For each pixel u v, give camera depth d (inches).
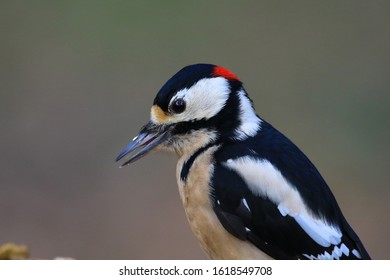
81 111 672.4
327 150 645.3
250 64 714.8
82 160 628.1
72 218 576.4
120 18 737.6
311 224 322.7
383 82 698.8
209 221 331.0
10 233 561.0
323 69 711.7
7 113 671.1
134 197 593.3
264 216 324.2
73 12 744.3
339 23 750.5
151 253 550.6
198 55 719.1
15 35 736.3
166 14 740.0
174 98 338.6
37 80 699.4
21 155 631.8
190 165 335.6
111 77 700.0
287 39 735.7
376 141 647.1
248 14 751.7
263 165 326.6
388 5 759.1
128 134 655.8
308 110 673.6
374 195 608.7
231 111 336.8
